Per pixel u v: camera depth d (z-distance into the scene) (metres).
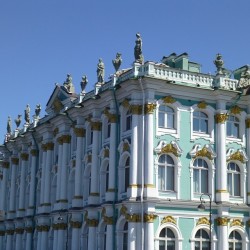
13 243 67.62
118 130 48.12
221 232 46.59
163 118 46.50
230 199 48.47
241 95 49.72
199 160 47.69
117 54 49.88
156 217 44.19
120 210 45.62
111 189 47.00
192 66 52.22
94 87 51.97
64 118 56.56
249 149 50.12
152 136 45.09
